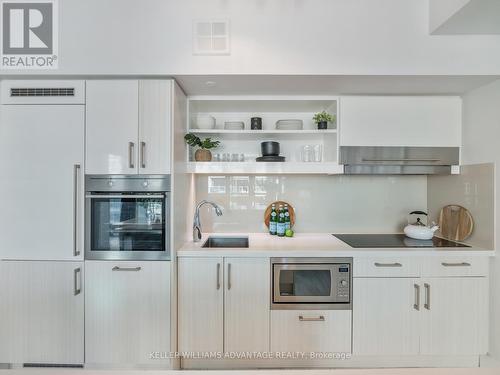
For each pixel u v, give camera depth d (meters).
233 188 2.78
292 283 2.13
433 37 1.94
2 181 2.00
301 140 2.75
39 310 2.01
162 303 2.02
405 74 1.94
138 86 2.01
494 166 2.08
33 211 2.00
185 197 2.35
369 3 1.95
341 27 1.95
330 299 2.11
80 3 1.95
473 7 1.62
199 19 1.96
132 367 2.05
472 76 1.96
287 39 1.96
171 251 2.02
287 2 1.96
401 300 2.11
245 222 2.78
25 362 2.02
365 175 2.80
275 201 2.78
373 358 2.17
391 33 1.95
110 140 2.01
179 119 2.17
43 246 2.01
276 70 1.95
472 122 2.24
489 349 2.11
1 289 2.02
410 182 2.78
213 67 1.96
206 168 2.36
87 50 1.95
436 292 2.11
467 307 2.11
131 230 2.03
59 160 2.00
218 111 2.72
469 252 2.11
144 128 2.01
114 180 2.01
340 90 2.26
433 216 2.69
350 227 2.79
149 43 1.96
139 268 2.01
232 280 2.10
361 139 2.33
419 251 2.12
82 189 2.01
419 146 2.34
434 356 2.17
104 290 2.01
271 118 2.74
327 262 2.11
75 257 2.02
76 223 2.00
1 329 2.02
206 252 2.09
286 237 2.61
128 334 2.01
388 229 2.79
